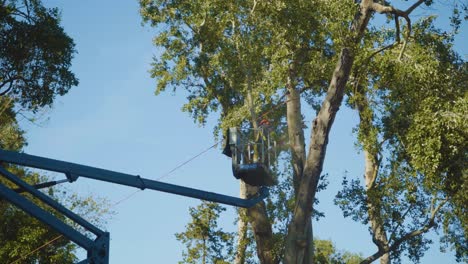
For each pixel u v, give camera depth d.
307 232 29.88
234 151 23.84
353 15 30.88
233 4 38.44
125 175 19.00
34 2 39.09
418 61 33.09
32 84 39.56
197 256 41.59
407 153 35.12
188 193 20.19
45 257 41.62
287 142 37.69
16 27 38.38
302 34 35.69
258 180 23.47
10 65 38.81
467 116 31.16
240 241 41.69
